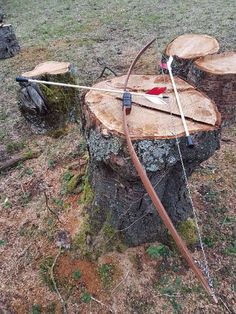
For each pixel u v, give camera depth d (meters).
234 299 2.23
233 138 3.50
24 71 4.97
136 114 1.96
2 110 4.18
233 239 2.53
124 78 2.36
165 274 2.31
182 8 6.82
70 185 2.82
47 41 5.95
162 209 1.53
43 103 3.53
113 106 2.02
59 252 2.43
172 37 5.56
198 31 5.63
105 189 2.19
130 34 5.90
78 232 2.45
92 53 5.34
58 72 3.54
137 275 2.29
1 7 8.04
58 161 3.30
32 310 2.24
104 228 2.36
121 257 2.34
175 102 2.06
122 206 2.19
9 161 3.38
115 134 1.83
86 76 4.66
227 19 6.02
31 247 2.56
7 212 2.90
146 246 2.40
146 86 2.24
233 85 3.16
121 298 2.22
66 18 6.99
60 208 2.73
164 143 1.81
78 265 2.35
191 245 2.45
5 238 2.70
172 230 1.49
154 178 1.97
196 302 2.21
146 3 7.36
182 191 2.26
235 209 2.75
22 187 3.11
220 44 5.07
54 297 2.27
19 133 3.82
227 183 2.97
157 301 2.21
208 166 3.15
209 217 2.67
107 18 6.73
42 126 3.70
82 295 2.25
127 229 2.30
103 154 1.91
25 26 6.77
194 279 2.30
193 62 3.25
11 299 2.31
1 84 4.68
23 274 2.42
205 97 2.11
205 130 1.86
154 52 5.16
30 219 2.77
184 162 1.97
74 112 3.77
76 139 3.52
